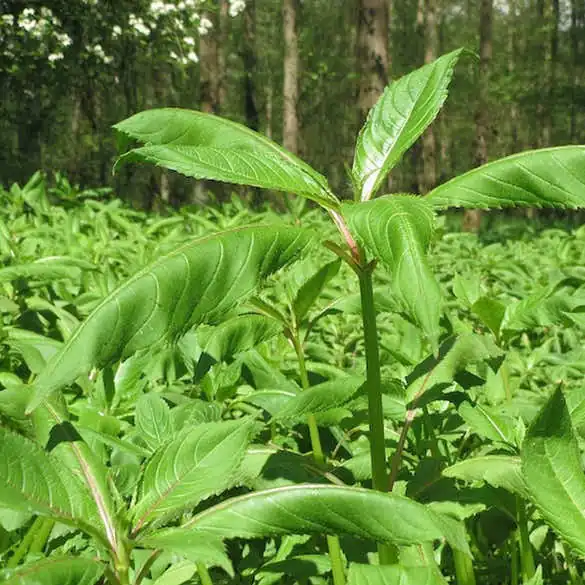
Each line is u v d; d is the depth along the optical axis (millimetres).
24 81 17328
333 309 2570
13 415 1863
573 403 2156
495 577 2422
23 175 18062
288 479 2096
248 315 2426
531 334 5629
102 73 18109
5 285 4285
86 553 2100
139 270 1538
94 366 1442
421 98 2096
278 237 1686
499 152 49188
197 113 2158
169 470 1573
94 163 24047
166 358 2900
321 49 46500
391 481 1992
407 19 51344
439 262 8141
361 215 1587
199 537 1438
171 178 24719
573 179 1775
